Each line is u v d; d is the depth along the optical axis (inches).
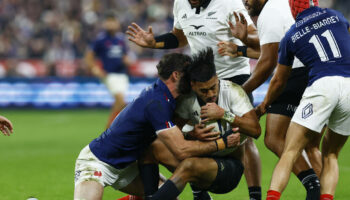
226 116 672.4
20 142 1720.0
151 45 852.0
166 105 669.9
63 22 3120.1
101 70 1919.3
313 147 835.4
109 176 701.9
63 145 1638.8
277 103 811.4
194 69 656.4
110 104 2716.5
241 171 718.5
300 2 725.9
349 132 730.8
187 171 661.9
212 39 797.2
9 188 1024.2
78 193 670.5
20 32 3105.3
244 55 780.6
